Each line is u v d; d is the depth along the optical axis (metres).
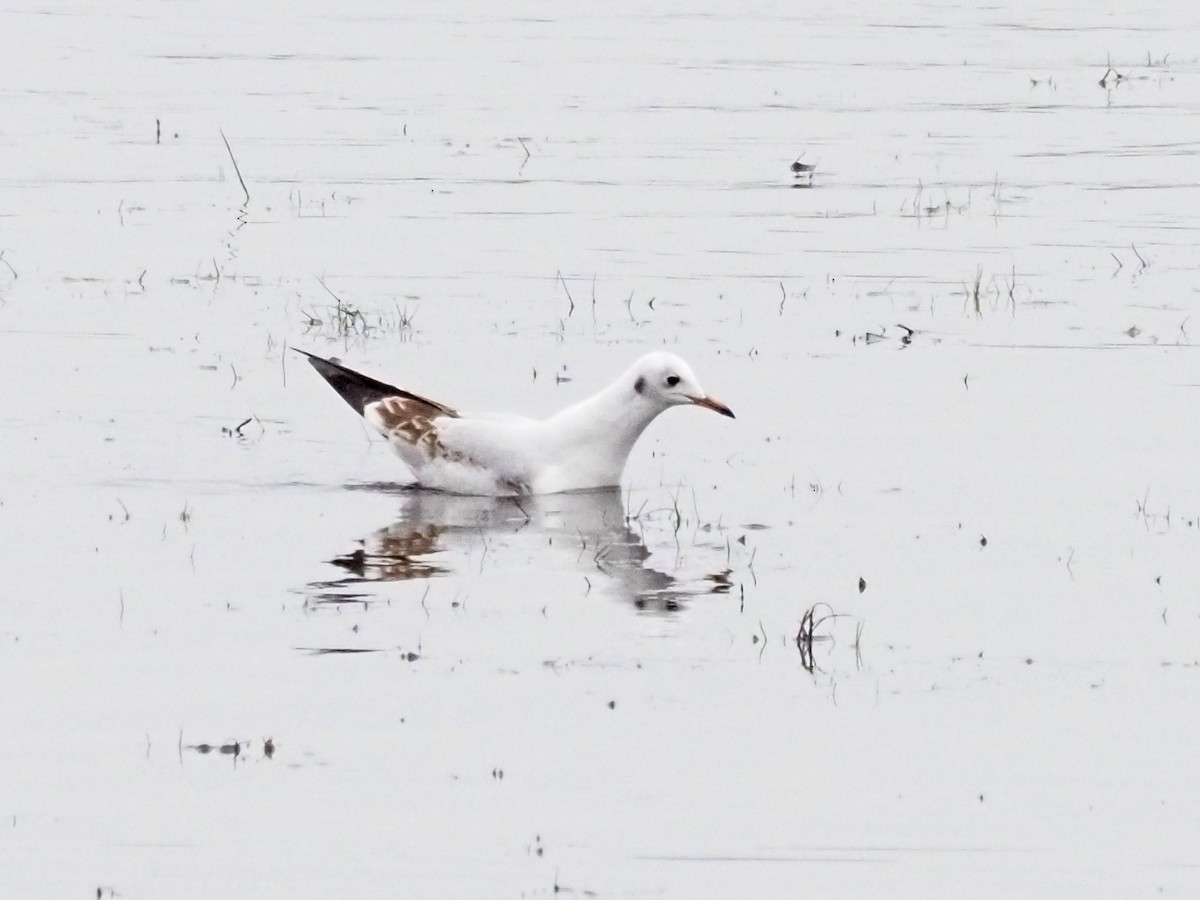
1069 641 13.18
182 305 22.72
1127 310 22.64
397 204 28.70
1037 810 10.82
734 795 10.92
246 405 18.98
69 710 11.88
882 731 11.77
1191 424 18.31
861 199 29.17
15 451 17.33
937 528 15.54
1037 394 19.36
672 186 30.08
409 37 45.84
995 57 42.81
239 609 13.60
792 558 14.84
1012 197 29.30
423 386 19.38
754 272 24.62
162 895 9.80
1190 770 11.27
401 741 11.54
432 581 14.29
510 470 16.56
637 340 21.30
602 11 50.16
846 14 49.69
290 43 44.81
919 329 21.81
